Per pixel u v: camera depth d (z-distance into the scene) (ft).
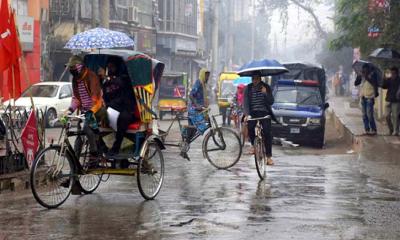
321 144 77.51
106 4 114.01
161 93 138.31
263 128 49.08
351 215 31.73
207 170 49.47
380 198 36.88
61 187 33.83
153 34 196.34
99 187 40.52
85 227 28.86
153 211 32.58
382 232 28.07
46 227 28.78
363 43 87.76
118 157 35.58
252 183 42.50
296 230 28.30
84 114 35.29
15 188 39.52
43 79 133.18
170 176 45.91
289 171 49.03
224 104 114.21
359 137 72.49
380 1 78.02
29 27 124.06
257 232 27.89
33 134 41.45
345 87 226.58
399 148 63.93
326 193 38.47
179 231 28.07
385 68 85.66
